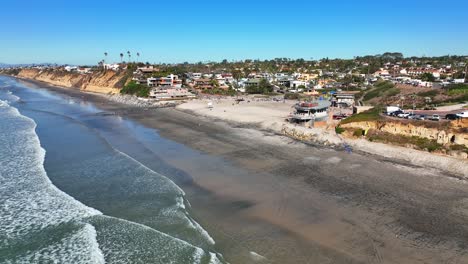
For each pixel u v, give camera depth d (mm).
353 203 31344
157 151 49594
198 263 21906
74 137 57906
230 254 23281
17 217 27906
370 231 26344
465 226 26750
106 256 22766
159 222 27500
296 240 25156
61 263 21984
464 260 22516
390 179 37062
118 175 38281
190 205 31266
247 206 31047
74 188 34562
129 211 29484
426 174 38375
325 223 27734
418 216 28562
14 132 60281
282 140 55844
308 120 66938
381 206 30594
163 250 23391
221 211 30062
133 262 22141
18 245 24000
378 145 48875
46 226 26516
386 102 83562
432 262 22359
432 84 98750
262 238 25453
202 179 38031
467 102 70188
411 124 48875
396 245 24359
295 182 36875
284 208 30594
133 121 77188
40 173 38219
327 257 22969
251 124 71000
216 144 53719
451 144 43281
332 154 47188
